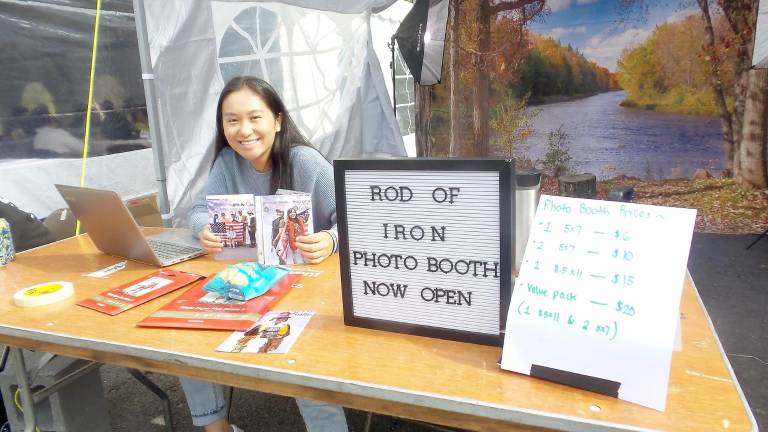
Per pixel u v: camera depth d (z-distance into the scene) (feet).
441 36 15.97
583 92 17.43
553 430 2.60
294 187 6.52
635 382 2.59
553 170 18.28
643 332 2.60
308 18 15.31
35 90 9.71
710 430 2.34
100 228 5.66
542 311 2.87
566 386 2.78
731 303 10.36
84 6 10.40
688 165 16.29
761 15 11.76
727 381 2.74
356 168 3.40
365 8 16.12
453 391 2.79
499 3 17.97
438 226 3.26
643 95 16.56
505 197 3.01
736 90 15.17
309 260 5.23
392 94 19.49
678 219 2.73
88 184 10.56
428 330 3.45
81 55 10.43
